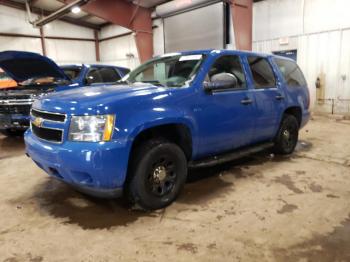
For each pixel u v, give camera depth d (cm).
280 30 961
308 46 902
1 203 303
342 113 859
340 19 826
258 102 368
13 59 509
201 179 360
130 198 274
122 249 218
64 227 252
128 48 1614
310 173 376
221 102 319
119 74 718
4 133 635
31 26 1491
